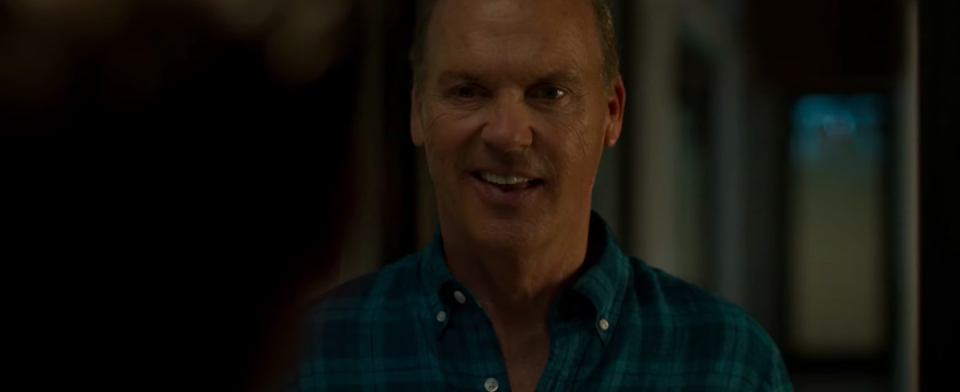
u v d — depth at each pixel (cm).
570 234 118
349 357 122
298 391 118
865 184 757
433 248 126
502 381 120
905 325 398
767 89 752
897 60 432
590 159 114
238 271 30
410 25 213
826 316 768
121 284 28
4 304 27
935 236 126
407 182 224
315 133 31
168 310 28
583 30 111
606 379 122
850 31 719
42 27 26
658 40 458
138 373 28
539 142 109
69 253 27
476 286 123
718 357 127
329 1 32
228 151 29
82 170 27
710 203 654
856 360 764
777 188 759
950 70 125
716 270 684
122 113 27
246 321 30
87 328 27
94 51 27
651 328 128
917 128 130
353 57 33
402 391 121
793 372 757
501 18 108
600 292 122
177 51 28
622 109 127
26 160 26
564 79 109
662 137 471
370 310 126
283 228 30
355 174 33
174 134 28
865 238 760
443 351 122
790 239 763
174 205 28
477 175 111
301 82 31
